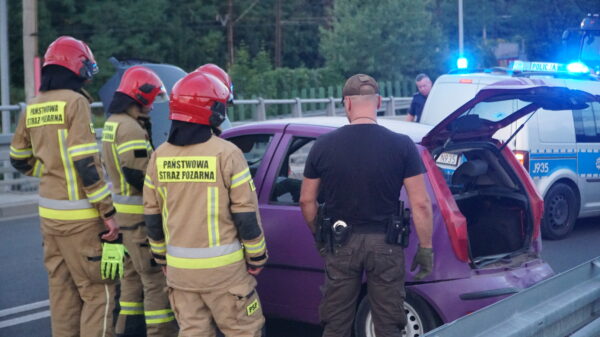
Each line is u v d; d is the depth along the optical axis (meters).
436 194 4.40
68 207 4.30
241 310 3.77
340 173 3.82
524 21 42.75
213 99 3.71
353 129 3.87
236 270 3.77
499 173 5.09
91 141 4.25
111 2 46.66
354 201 3.82
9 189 11.92
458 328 3.06
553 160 8.38
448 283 4.32
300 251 4.71
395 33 50.03
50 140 4.27
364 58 50.47
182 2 51.91
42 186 4.39
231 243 3.76
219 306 3.76
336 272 3.89
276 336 5.43
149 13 47.03
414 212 3.85
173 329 4.87
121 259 4.37
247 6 59.62
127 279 5.18
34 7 22.59
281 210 4.82
